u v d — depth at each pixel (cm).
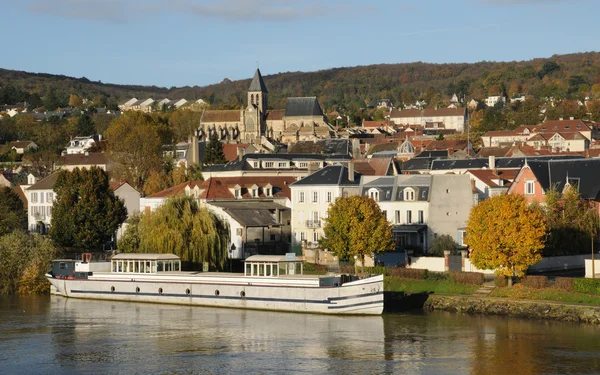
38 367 9288
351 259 13812
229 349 9956
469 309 11881
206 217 14462
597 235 14562
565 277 12281
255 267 12638
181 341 10388
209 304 12825
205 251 14312
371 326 11050
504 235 12019
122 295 13562
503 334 10444
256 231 16500
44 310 12656
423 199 15712
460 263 13588
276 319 11625
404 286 13050
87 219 16588
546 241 13888
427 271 13125
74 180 17025
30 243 15025
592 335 10294
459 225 15725
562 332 10500
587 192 15400
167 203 14562
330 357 9512
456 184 15812
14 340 10550
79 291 13938
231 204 17250
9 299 13838
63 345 10262
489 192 18125
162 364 9338
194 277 12988
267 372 8962
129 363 9406
